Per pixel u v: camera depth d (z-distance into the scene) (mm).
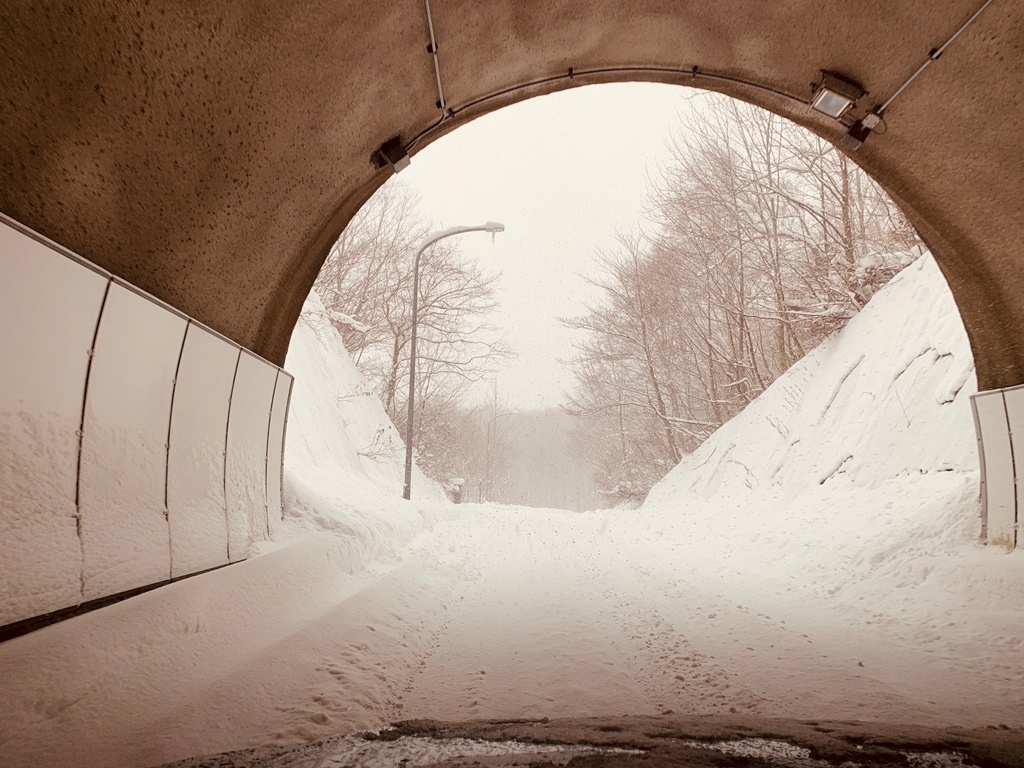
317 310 20469
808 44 6535
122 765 2807
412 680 4414
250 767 2729
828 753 2887
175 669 3982
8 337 3400
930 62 6066
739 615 6184
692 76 7664
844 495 11891
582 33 6719
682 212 28141
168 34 3828
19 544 3477
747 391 26859
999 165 6633
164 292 5152
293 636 4758
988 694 4082
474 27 6047
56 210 3840
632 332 34281
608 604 6641
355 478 13719
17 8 3045
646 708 3791
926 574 7137
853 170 22438
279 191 5844
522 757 2836
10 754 2820
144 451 4723
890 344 14219
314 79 5184
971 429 10641
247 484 6594
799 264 23516
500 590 7445
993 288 7844
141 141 4160
